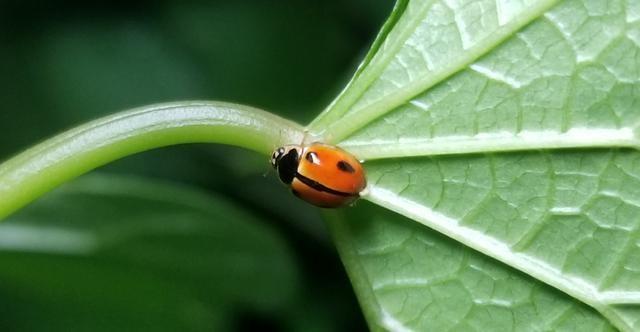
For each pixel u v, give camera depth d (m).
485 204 0.11
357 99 0.11
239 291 0.14
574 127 0.10
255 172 0.16
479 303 0.11
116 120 0.10
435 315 0.11
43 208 0.12
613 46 0.10
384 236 0.11
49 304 0.14
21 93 0.16
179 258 0.13
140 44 0.16
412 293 0.11
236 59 0.16
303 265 0.16
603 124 0.10
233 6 0.16
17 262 0.13
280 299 0.14
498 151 0.11
